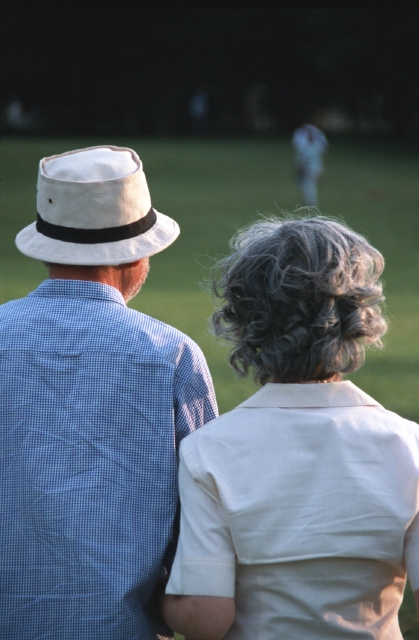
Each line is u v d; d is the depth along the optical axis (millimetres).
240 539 2508
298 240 2629
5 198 32531
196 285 19000
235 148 51875
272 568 2512
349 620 2504
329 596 2494
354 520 2488
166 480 2779
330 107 88375
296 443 2574
